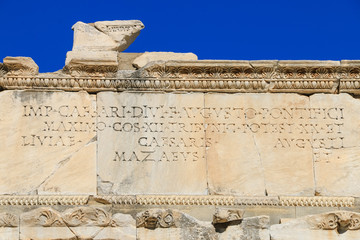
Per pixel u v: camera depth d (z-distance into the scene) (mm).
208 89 13727
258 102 13711
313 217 12422
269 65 13758
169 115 13555
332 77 13852
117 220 12328
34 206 12820
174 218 12250
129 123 13469
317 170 13398
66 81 13594
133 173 13195
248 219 12273
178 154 13344
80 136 13359
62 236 12227
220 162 13344
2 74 13570
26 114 13398
